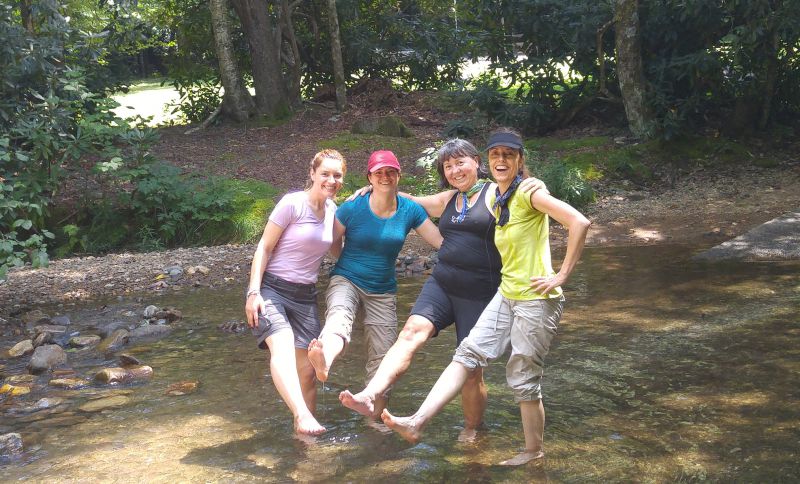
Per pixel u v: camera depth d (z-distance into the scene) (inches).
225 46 676.7
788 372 204.8
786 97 558.6
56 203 477.1
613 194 484.4
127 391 220.8
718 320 254.1
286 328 181.5
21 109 454.9
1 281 367.9
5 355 263.0
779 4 495.5
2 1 476.7
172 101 745.6
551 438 175.2
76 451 180.4
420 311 174.6
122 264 401.1
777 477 150.7
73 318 309.7
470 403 180.7
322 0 740.7
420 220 190.2
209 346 261.0
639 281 312.8
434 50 754.8
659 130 530.6
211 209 465.1
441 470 162.6
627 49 528.4
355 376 226.2
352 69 762.2
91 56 587.8
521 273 160.4
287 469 166.2
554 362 224.5
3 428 196.2
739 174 498.3
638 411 187.2
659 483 151.3
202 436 186.1
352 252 189.5
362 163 542.9
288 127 659.4
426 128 634.2
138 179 467.8
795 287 288.4
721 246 355.6
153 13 718.5
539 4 550.6
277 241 186.5
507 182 161.5
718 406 186.5
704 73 528.7
